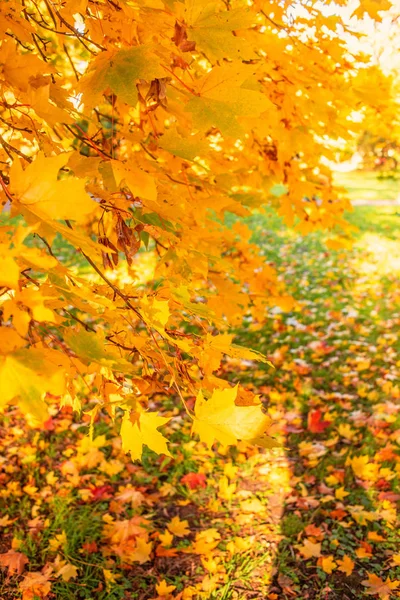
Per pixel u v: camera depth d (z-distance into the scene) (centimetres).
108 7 123
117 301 132
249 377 532
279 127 212
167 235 140
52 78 134
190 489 363
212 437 106
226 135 109
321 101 201
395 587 276
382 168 1339
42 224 97
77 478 368
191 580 292
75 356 109
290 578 291
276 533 325
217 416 105
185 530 320
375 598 277
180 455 402
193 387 126
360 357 575
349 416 448
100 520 334
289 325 669
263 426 105
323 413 457
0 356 79
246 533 326
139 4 106
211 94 108
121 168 112
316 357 579
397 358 566
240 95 106
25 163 124
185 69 117
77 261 916
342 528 326
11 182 86
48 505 344
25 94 110
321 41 201
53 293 106
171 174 171
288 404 473
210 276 196
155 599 275
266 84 203
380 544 312
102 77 103
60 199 85
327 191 263
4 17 109
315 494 360
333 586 285
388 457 382
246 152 256
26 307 87
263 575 293
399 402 471
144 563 303
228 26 106
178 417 454
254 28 198
